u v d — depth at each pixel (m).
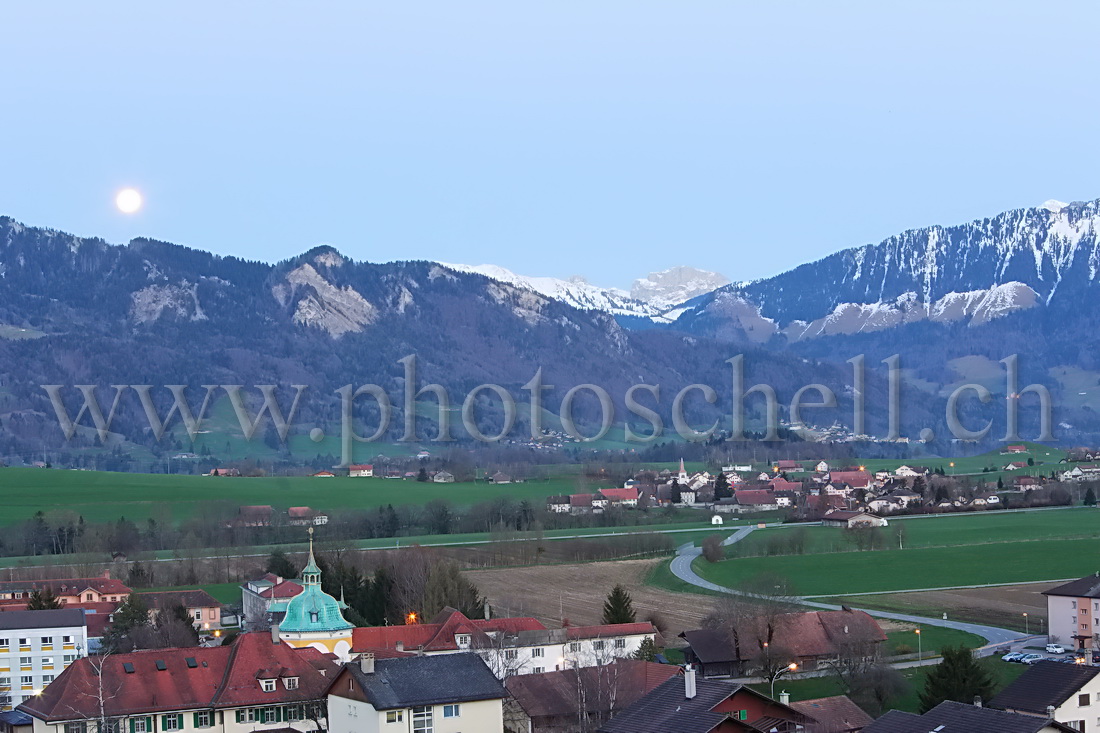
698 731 105.62
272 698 144.75
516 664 189.50
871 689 171.00
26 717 141.62
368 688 127.50
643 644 197.00
